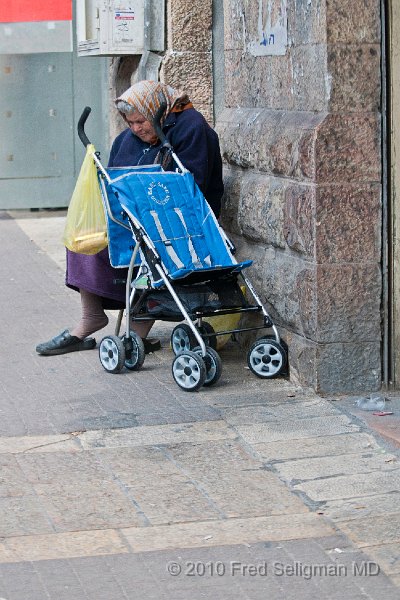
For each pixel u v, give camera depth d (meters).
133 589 4.75
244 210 8.11
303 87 7.29
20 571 4.91
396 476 5.97
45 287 10.65
